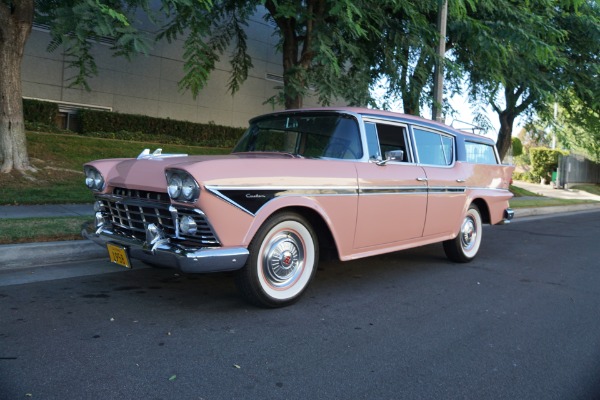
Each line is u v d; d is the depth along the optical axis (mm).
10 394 2535
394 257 6785
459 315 4285
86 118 14430
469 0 9523
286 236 4105
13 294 4262
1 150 9766
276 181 3879
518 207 14734
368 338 3615
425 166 5484
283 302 4133
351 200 4441
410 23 10273
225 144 17672
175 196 3516
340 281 5297
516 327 4031
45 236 5789
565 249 8281
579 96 16297
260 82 19312
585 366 3279
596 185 32750
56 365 2902
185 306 4117
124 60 15750
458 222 6055
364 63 9859
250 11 11383
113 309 3967
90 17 5922
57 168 10891
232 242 3641
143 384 2717
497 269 6316
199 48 8492
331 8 8438
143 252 3746
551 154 28469
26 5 9211
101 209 4508
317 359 3188
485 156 6844
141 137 15094
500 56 10977
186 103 17359
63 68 14586
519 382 3000
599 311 4594
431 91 11422
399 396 2748
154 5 14461
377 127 4984
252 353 3219
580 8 13703
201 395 2631
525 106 17391
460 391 2846
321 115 4867
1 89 9539
